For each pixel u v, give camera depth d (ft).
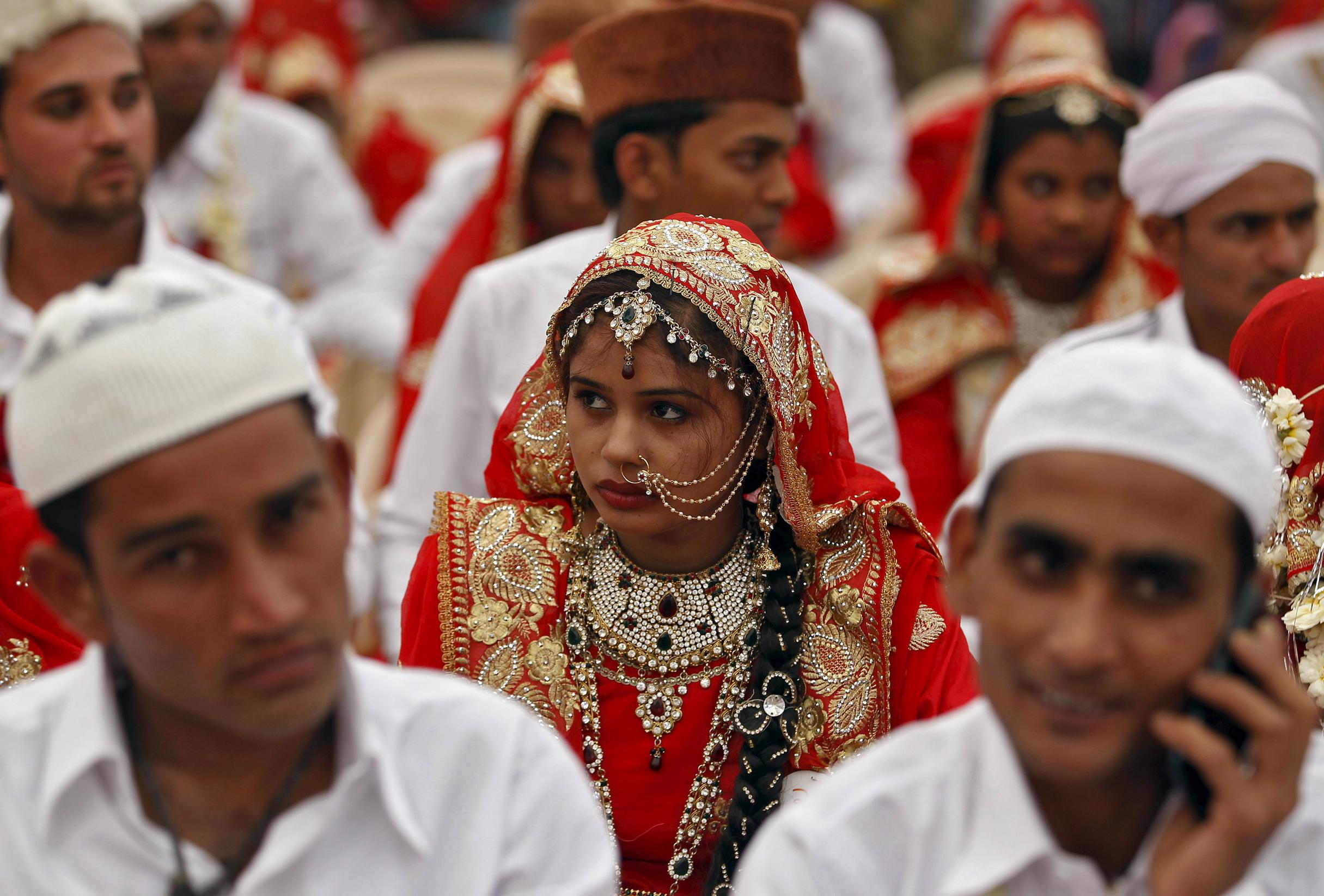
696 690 10.41
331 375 24.52
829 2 34.53
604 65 14.57
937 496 17.80
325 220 24.06
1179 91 15.64
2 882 7.20
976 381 18.08
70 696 7.45
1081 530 6.73
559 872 7.81
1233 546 6.83
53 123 14.99
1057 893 7.30
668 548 10.40
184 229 23.29
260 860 7.22
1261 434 6.93
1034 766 7.23
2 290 15.40
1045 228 17.63
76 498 6.82
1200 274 15.30
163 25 22.06
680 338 9.80
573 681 10.49
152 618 6.84
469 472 15.31
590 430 10.14
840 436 10.84
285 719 6.95
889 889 7.50
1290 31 30.45
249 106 23.91
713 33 14.11
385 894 7.50
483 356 15.08
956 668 10.53
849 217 30.09
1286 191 14.99
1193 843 6.82
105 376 6.70
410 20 40.27
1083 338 15.83
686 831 10.25
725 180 14.35
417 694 7.89
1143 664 6.81
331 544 7.07
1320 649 10.18
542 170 18.40
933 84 36.50
